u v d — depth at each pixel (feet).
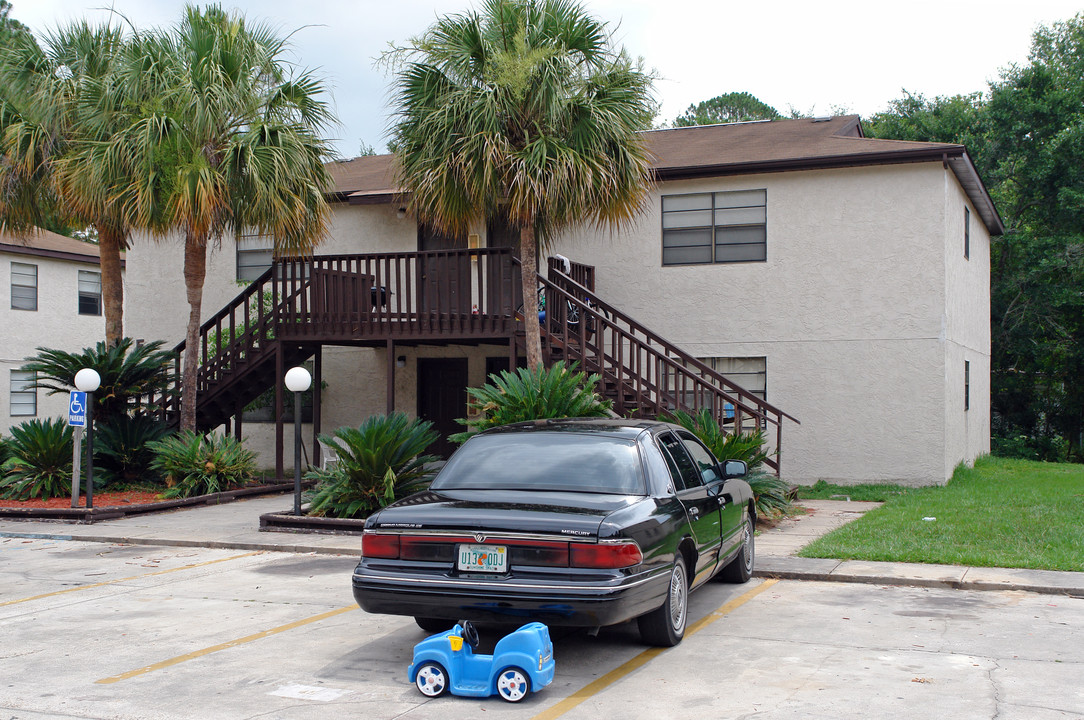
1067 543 31.81
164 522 42.04
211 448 50.06
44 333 90.07
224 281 66.08
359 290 50.80
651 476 21.08
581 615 17.67
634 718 16.14
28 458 47.37
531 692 17.34
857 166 52.75
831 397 53.42
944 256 51.37
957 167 52.75
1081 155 82.48
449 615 18.66
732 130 68.03
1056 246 83.25
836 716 15.99
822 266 53.67
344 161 73.67
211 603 26.23
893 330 52.31
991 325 86.79
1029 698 16.87
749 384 55.42
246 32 50.21
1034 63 88.17
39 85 50.47
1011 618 23.25
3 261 86.02
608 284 57.98
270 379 57.77
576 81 41.11
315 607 25.62
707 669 19.03
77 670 19.58
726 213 55.77
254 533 38.45
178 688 18.21
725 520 25.05
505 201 43.14
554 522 18.17
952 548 31.37
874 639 21.26
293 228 50.16
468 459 22.33
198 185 45.42
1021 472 59.06
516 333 47.57
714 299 55.83
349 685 18.38
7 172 50.70
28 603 26.53
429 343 54.03
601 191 40.52
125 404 52.70
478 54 41.45
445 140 40.34
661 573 19.48
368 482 38.99
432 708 16.89
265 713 16.65
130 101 47.57
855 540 33.27
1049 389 91.97
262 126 48.42
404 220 61.05
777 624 22.88
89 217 50.98
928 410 51.57
